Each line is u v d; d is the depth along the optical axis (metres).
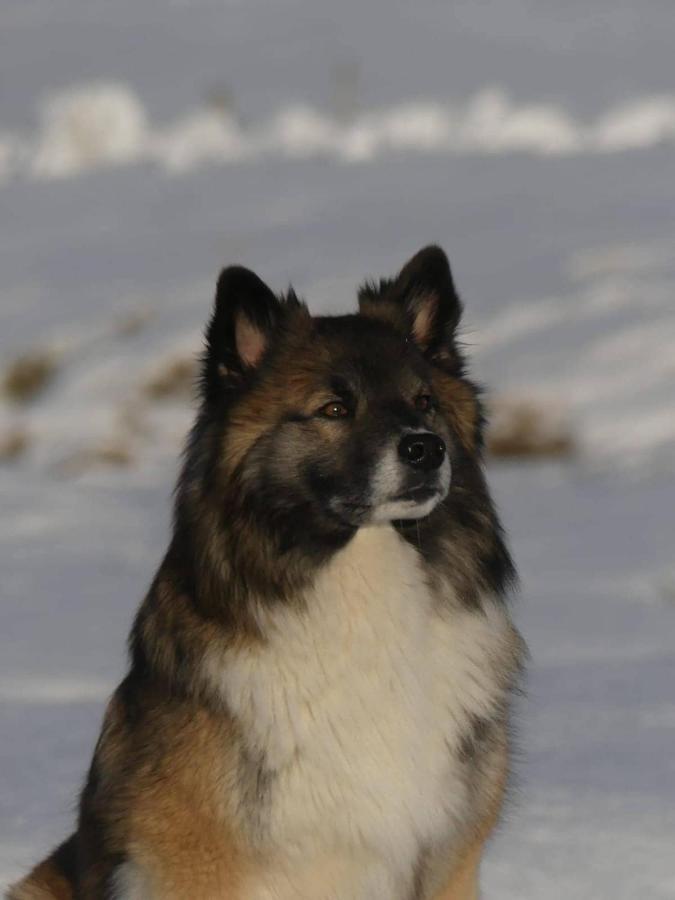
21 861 8.05
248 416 6.97
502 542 7.32
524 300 30.19
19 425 27.44
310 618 6.77
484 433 7.43
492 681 7.14
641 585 15.64
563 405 24.83
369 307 7.49
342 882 6.92
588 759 9.58
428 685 6.93
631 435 24.23
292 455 6.88
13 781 9.31
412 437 6.69
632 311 28.72
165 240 39.56
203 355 7.26
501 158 46.06
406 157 47.75
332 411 6.90
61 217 44.31
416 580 6.91
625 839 8.13
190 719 6.75
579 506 20.14
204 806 6.70
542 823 8.40
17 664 12.53
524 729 10.29
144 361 29.77
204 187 46.12
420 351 7.28
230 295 7.02
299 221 39.88
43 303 34.50
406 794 6.85
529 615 14.30
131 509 20.95
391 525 6.85
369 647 6.81
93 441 26.03
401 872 6.93
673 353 26.69
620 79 66.44
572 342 27.81
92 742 10.06
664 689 11.38
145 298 33.66
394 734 6.83
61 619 14.40
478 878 7.39
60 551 18.22
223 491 6.90
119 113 54.44
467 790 7.09
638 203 37.72
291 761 6.75
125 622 14.18
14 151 55.44
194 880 6.75
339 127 54.34
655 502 20.14
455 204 39.81
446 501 7.00
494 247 34.41
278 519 6.83
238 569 6.81
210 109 55.69
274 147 52.81
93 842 7.04
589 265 31.88
